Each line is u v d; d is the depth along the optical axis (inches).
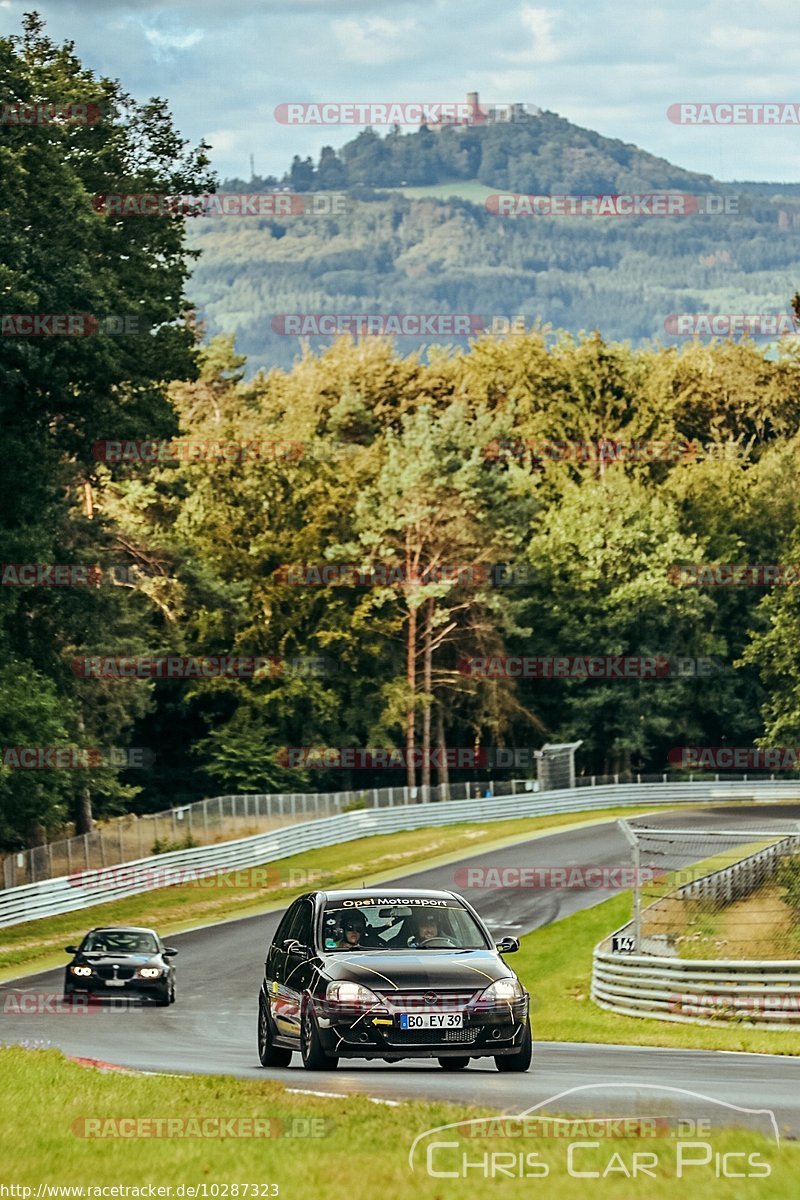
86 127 2694.4
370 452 5354.3
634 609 5364.2
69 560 2891.2
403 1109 666.8
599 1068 938.7
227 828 3442.4
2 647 2640.3
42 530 2549.2
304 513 4977.9
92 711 3713.1
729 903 1996.8
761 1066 968.9
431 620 5022.1
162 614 4579.2
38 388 2388.0
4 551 2498.8
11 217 2282.2
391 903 944.3
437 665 5295.3
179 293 2763.3
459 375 6658.5
